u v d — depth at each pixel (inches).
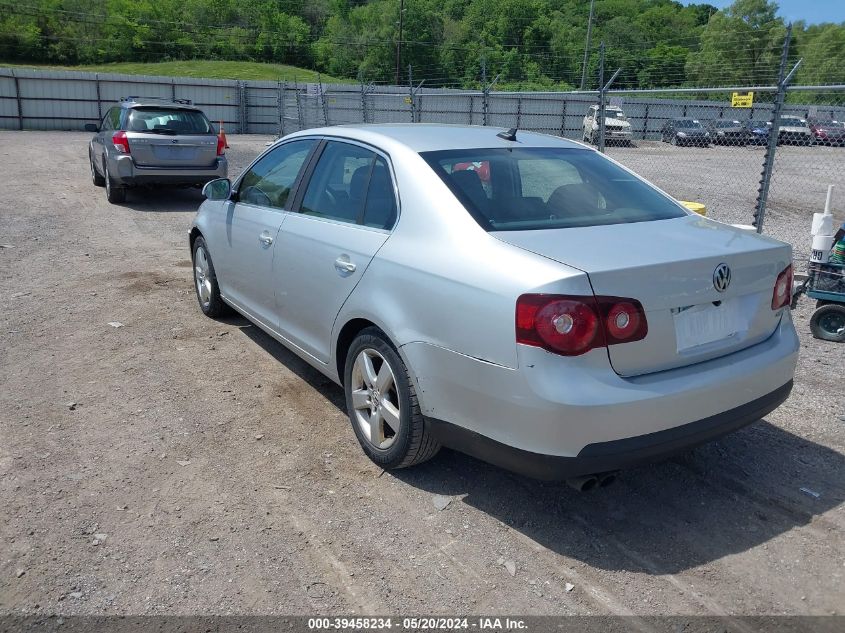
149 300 262.5
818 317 231.9
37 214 436.8
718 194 601.0
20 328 229.1
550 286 109.1
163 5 3302.2
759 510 134.5
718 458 153.6
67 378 190.7
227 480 142.2
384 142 154.6
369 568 116.7
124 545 121.1
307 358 171.2
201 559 118.0
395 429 138.5
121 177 461.4
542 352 109.4
